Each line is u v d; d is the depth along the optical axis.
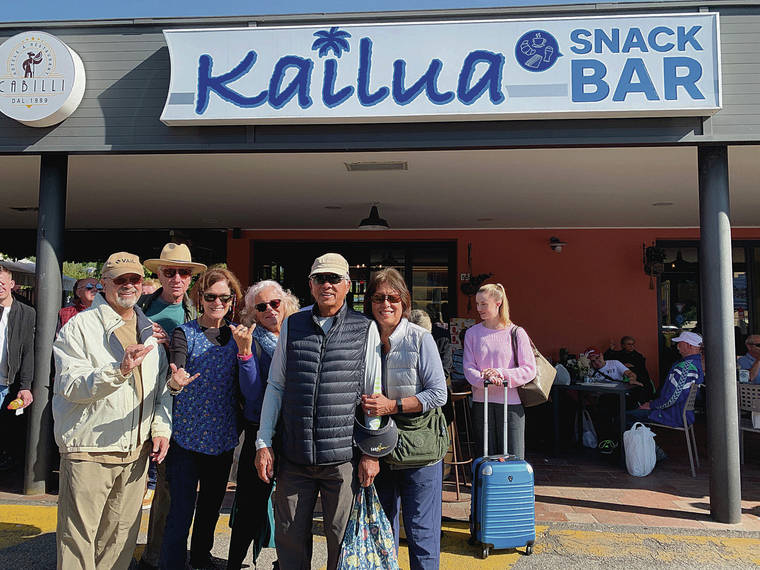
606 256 9.04
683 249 9.11
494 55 4.09
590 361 7.18
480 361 3.93
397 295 2.85
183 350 2.99
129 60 4.46
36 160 5.09
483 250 9.23
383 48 4.16
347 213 7.89
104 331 2.79
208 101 4.24
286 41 4.21
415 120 4.19
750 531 3.98
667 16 3.99
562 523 4.13
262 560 3.51
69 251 9.99
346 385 2.61
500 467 3.57
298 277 9.53
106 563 2.85
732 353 4.15
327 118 4.18
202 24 4.41
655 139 4.10
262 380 3.03
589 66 4.04
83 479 2.69
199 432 2.98
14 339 4.47
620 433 5.86
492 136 4.21
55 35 4.49
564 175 5.50
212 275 3.13
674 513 4.34
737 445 4.15
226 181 5.86
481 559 3.54
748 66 4.05
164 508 3.24
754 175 5.41
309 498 2.66
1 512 4.18
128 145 4.42
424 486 2.82
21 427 5.48
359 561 2.58
